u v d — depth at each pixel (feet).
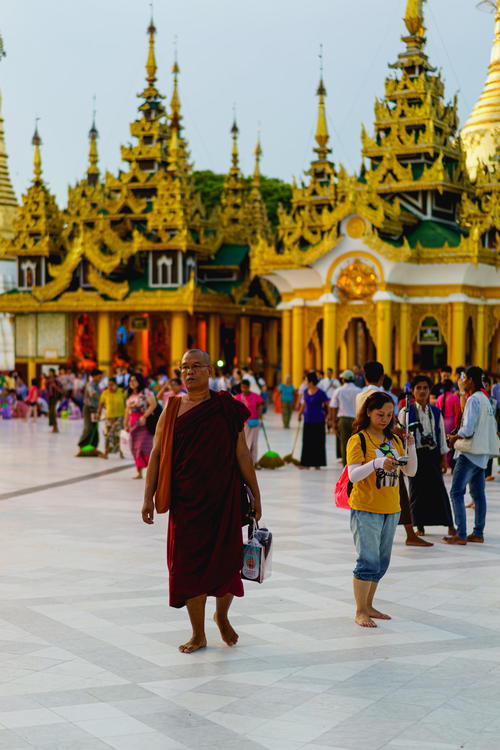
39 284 209.05
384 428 37.19
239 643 33.47
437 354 183.83
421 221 162.09
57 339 201.16
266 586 41.75
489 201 168.86
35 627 35.22
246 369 164.76
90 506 64.49
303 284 159.84
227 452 32.14
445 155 166.20
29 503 65.87
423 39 169.07
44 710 27.04
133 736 25.30
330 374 121.49
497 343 173.47
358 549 36.11
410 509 52.24
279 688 28.91
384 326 149.79
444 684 29.37
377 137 170.40
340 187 174.09
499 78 206.28
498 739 25.23
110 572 44.27
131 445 79.46
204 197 305.12
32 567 45.24
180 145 214.28
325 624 35.94
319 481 78.43
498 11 206.80
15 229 209.77
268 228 239.09
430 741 25.05
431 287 152.56
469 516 61.98
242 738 25.22
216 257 204.54
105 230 195.93
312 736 25.36
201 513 31.83
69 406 164.55
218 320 197.06
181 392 82.84
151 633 34.55
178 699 27.96
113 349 196.54
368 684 29.32
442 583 42.65
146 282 196.03
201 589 31.65
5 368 236.22
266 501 66.95
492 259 153.79
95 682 29.37
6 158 252.83
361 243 150.30
